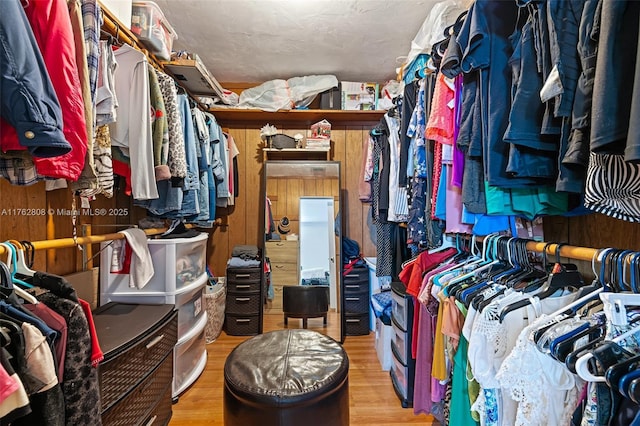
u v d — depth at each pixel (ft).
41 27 3.02
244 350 4.90
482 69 3.48
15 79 2.50
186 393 6.59
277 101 9.55
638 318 2.25
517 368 2.57
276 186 10.11
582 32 2.28
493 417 3.05
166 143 5.17
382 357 7.53
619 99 1.88
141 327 4.83
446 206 4.37
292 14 6.87
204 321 7.51
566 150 2.57
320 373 4.26
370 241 10.73
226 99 9.49
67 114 3.11
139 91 4.75
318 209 10.13
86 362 3.13
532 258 4.07
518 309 3.03
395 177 7.21
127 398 4.33
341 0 6.42
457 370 3.86
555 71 2.48
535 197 3.48
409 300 6.00
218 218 10.68
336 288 9.78
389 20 7.08
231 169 9.66
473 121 3.70
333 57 8.82
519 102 2.91
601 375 2.05
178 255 6.49
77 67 3.45
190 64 6.85
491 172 3.31
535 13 2.81
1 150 2.89
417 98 5.75
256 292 9.59
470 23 3.48
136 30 5.52
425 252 5.36
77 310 3.08
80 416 3.06
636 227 3.19
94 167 3.90
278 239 10.00
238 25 7.27
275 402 3.80
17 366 2.47
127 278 6.18
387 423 5.63
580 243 3.96
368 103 9.77
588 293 2.81
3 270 2.88
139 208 7.95
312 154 10.58
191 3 6.51
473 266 4.27
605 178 2.31
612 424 2.11
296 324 9.70
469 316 3.27
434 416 5.36
